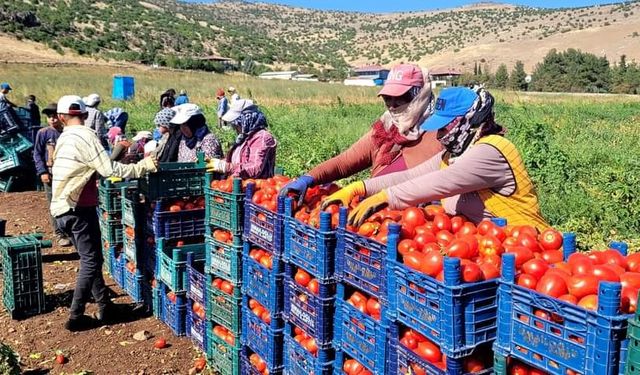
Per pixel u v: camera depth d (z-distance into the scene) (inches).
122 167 259.4
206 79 2613.2
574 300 117.0
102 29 6451.8
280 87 2146.9
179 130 319.0
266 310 206.2
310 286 178.2
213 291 230.4
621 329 102.8
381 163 209.9
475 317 125.0
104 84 2041.1
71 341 263.7
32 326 279.1
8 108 568.1
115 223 334.3
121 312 294.2
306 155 632.4
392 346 144.8
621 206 432.5
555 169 551.5
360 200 180.4
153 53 5915.4
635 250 358.9
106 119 530.0
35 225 451.8
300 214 185.8
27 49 4224.9
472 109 163.0
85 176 263.4
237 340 220.1
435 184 159.9
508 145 162.4
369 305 156.9
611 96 2503.7
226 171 263.4
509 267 120.6
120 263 323.6
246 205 208.5
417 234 153.9
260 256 204.7
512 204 166.2
